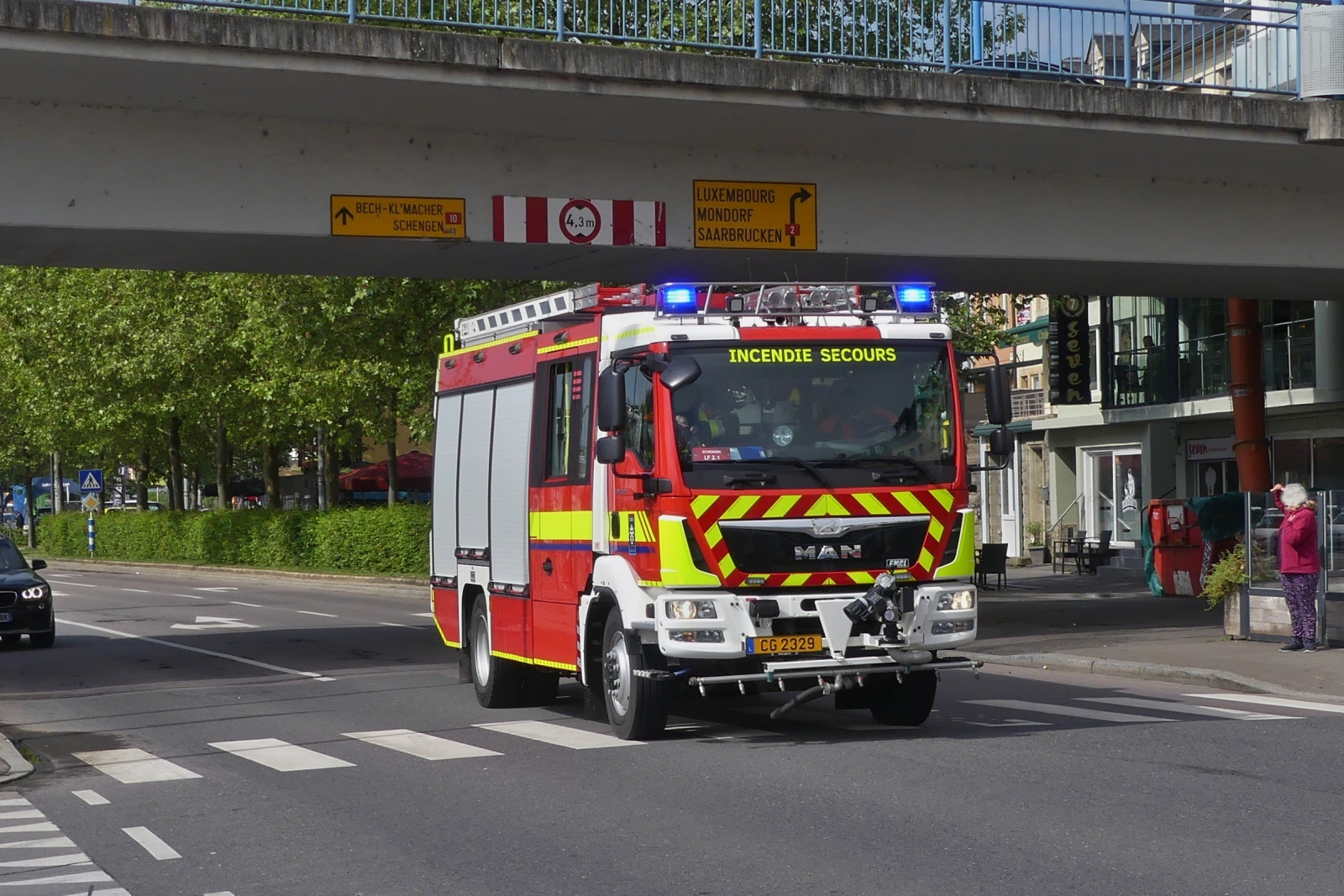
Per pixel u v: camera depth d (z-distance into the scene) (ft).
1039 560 136.36
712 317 38.22
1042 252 62.75
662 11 58.03
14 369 172.86
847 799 30.12
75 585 138.41
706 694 38.19
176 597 118.83
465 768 36.19
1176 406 116.88
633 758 36.58
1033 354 141.90
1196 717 41.75
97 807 32.96
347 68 49.78
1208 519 87.35
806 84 54.39
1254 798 29.17
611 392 37.35
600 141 57.57
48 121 51.65
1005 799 29.55
